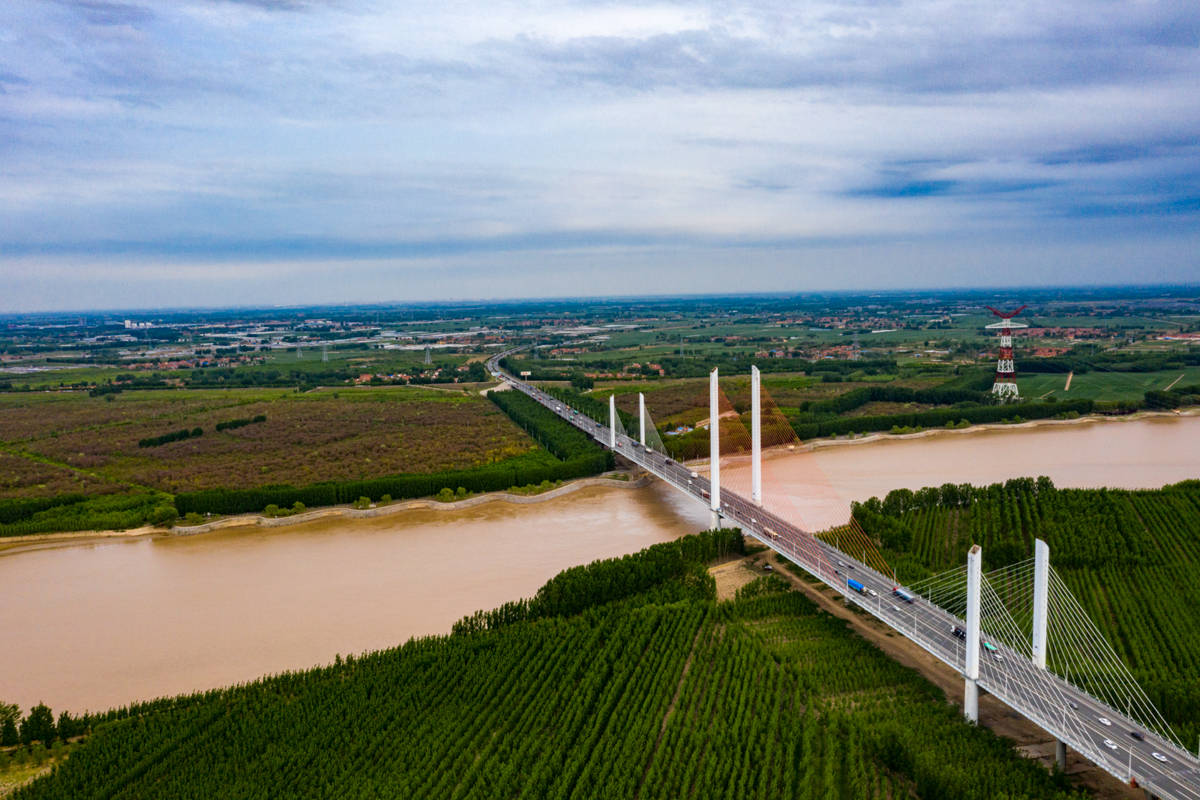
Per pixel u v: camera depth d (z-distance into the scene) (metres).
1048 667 90.62
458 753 81.75
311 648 105.94
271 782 77.50
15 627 113.88
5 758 82.12
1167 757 70.56
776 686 92.00
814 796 73.75
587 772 75.75
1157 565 120.88
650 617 106.88
